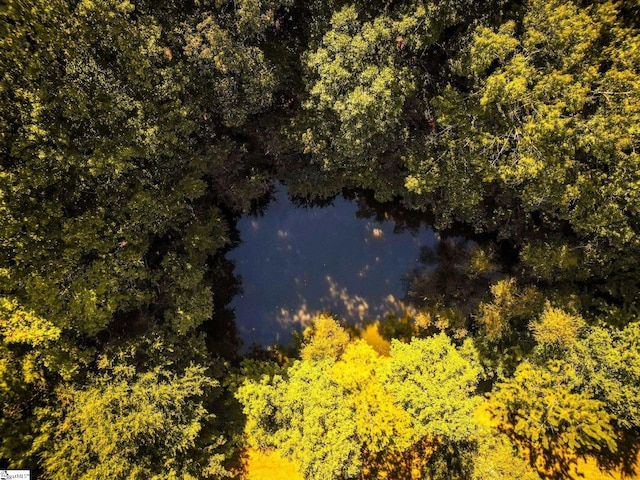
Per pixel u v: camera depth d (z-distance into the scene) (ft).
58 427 48.96
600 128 44.01
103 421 48.29
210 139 58.39
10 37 41.96
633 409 53.16
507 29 44.50
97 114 47.34
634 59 43.57
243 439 61.11
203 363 59.47
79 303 47.26
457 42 49.65
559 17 42.63
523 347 61.05
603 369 54.70
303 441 51.19
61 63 45.88
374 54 46.60
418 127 57.16
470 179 53.62
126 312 56.39
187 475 51.37
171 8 48.11
